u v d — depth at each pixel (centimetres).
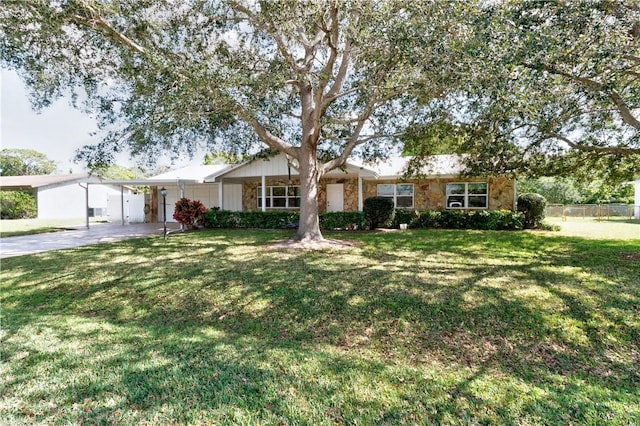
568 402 255
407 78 692
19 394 255
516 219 1375
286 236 1157
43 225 1791
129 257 814
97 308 505
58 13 562
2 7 538
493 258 762
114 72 759
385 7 538
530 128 902
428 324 416
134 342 366
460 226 1441
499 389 275
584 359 336
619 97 664
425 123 991
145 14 678
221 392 261
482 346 364
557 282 550
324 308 470
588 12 470
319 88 840
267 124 1030
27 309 503
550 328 396
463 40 496
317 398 255
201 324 444
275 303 491
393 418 232
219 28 766
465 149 1017
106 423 221
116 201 2119
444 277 593
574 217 2212
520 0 480
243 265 698
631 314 421
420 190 1586
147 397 253
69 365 304
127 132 852
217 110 739
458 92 678
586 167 1070
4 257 841
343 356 340
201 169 2078
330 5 602
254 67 783
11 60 669
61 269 698
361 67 745
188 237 1186
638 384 289
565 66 534
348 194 1666
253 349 351
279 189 1792
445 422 228
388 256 791
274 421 226
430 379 290
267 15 607
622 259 729
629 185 2711
